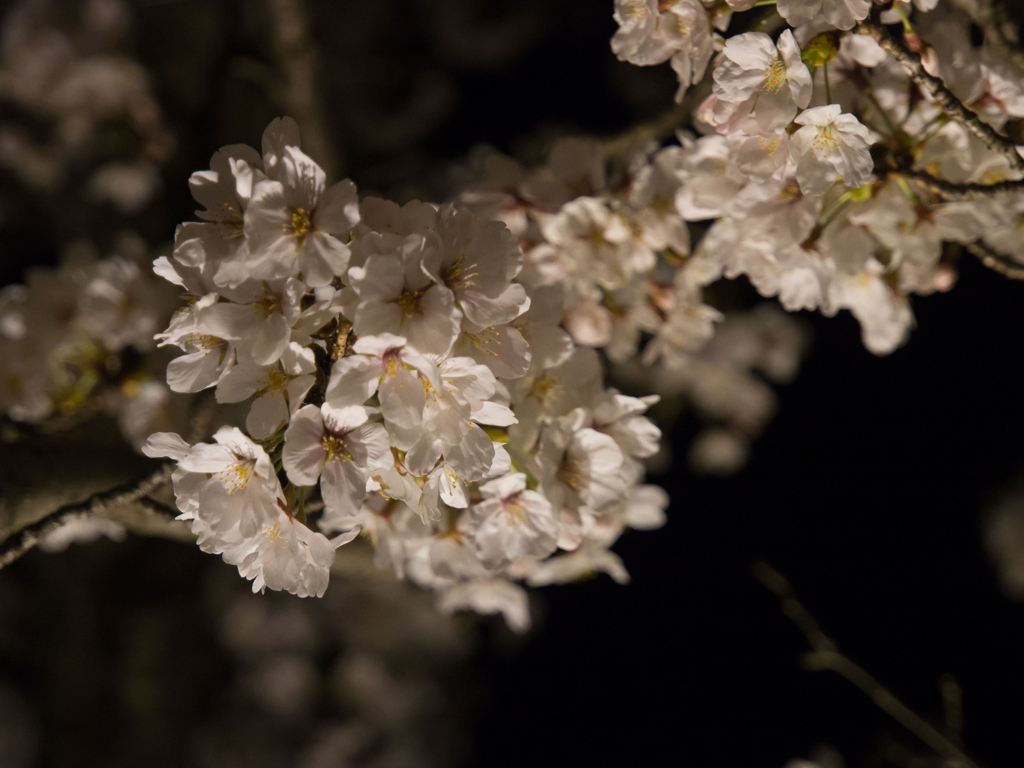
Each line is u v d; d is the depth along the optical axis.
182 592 2.26
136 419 0.97
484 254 0.74
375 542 0.83
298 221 0.73
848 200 0.82
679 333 0.92
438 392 0.73
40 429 0.92
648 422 0.82
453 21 2.67
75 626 2.18
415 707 2.20
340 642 2.21
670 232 0.87
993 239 0.88
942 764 1.36
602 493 0.80
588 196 0.88
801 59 0.77
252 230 0.73
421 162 2.24
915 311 2.33
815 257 0.84
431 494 0.74
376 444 0.73
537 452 0.79
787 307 0.86
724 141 0.83
